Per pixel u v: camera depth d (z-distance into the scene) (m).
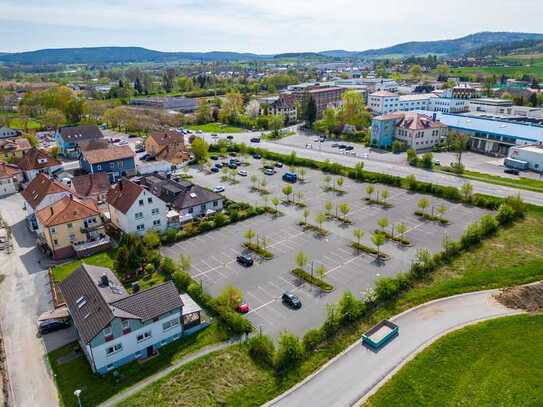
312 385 41.78
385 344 47.16
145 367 45.00
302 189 101.75
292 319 52.16
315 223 81.44
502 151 131.62
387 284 55.69
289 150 142.12
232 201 93.50
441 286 57.84
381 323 49.75
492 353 45.22
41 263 68.56
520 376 42.09
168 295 48.66
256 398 40.38
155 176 101.81
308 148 145.38
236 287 59.75
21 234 80.44
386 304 54.38
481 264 63.47
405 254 68.00
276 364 43.94
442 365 43.56
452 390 40.53
